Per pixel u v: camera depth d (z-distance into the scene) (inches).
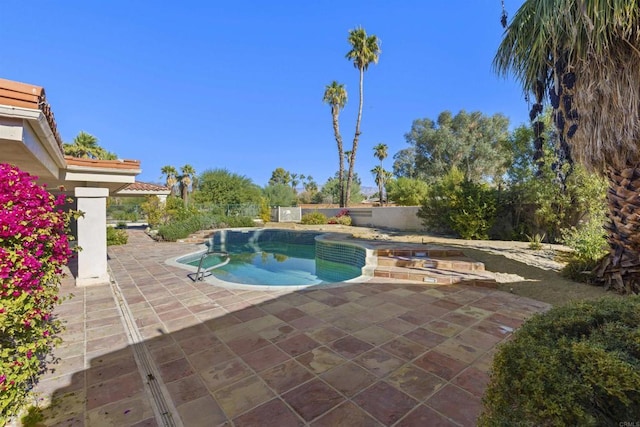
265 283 312.0
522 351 55.2
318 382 104.7
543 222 379.9
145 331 151.4
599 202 318.7
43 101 104.7
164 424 85.3
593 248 223.9
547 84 192.7
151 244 499.5
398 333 144.9
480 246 358.9
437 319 162.7
